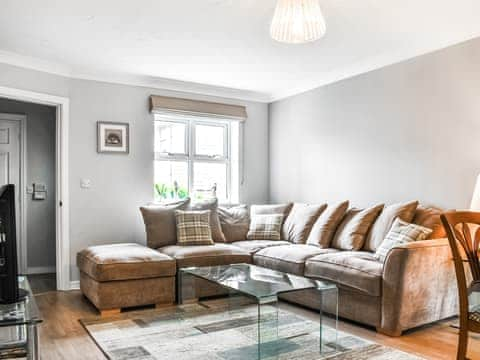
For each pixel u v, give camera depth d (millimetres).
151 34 3645
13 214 2139
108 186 4887
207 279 3227
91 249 4203
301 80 5184
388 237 3570
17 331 2209
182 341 3012
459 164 3678
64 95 4625
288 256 4012
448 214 2414
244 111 5805
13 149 5523
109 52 4121
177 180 5516
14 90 4199
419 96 4004
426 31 3588
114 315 3684
